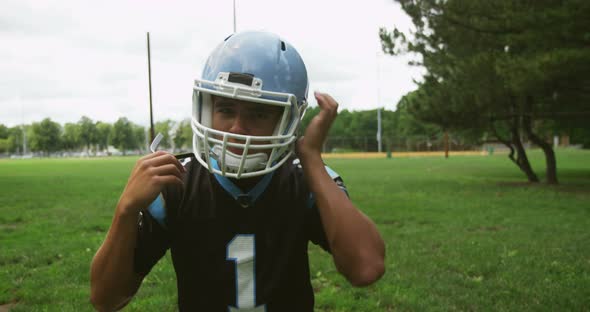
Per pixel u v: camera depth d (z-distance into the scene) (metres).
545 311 3.91
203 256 1.47
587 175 19.86
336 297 4.15
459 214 8.88
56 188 14.24
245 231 1.46
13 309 3.87
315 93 1.49
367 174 21.03
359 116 83.94
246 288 1.46
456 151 62.16
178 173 1.38
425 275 4.85
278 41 1.49
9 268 5.02
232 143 1.34
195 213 1.47
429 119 14.38
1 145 107.62
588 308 3.97
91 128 108.38
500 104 13.45
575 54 10.70
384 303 4.10
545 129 20.25
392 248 6.02
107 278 1.35
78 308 3.91
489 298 4.19
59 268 5.04
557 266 5.12
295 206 1.51
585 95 13.56
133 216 1.33
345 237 1.36
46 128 102.00
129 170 25.80
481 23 12.85
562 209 9.68
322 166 1.43
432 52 14.69
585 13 10.59
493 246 6.11
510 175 20.48
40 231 7.12
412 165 30.19
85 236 6.79
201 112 1.45
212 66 1.45
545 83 11.50
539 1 11.79
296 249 1.50
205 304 1.48
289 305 1.50
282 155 1.51
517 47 13.03
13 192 12.95
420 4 14.04
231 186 1.47
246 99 1.34
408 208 9.59
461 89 13.45
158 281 4.61
